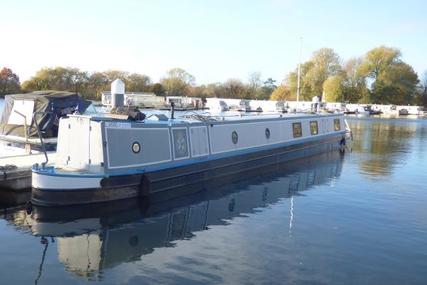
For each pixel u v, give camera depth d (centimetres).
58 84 8750
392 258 992
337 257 989
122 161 1334
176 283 837
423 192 1672
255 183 1764
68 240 1062
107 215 1266
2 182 1384
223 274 885
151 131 1433
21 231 1113
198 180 1617
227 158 1778
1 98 9188
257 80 12206
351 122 6494
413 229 1208
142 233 1127
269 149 2098
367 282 867
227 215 1305
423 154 2819
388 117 8350
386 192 1662
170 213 1309
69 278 851
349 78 10400
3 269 885
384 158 2608
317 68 10162
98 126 1288
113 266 914
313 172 2058
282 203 1462
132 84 9888
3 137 1942
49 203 1237
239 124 1897
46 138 1883
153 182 1407
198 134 1644
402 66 10162
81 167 1324
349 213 1354
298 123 2456
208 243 1061
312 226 1213
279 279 866
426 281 880
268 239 1097
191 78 11431
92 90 9006
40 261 931
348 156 2670
